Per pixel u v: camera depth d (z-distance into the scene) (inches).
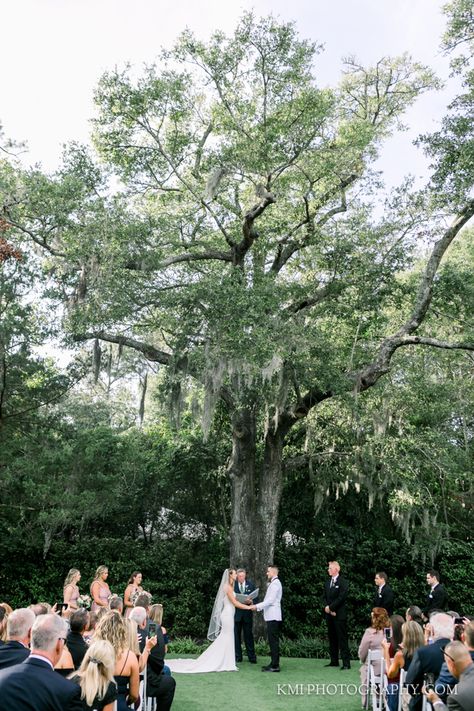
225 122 614.5
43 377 621.0
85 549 648.4
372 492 599.2
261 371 490.6
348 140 595.2
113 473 675.4
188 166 636.7
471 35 564.1
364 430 615.5
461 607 628.4
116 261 517.7
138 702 235.5
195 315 535.8
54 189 516.1
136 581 432.5
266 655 519.8
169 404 547.2
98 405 900.6
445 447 641.0
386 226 608.4
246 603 454.9
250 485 610.2
